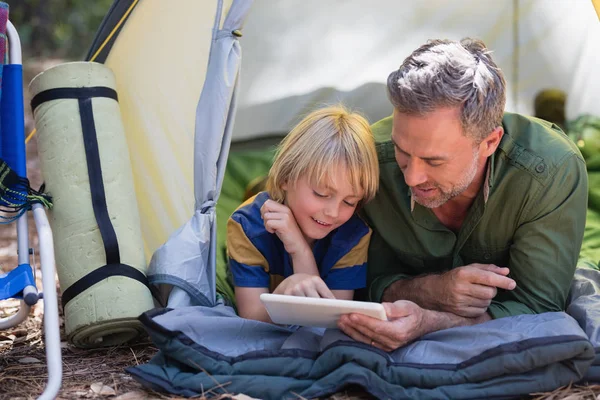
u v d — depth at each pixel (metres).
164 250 2.88
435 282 2.68
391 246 2.91
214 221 2.98
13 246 4.84
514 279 2.77
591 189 3.70
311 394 2.35
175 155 3.19
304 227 2.72
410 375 2.38
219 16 3.04
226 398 2.35
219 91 2.98
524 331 2.43
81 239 2.87
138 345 3.02
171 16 3.27
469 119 2.37
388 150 2.81
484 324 2.53
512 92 4.16
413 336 2.49
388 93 2.45
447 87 2.33
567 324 2.43
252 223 2.80
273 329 2.61
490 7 4.11
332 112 2.72
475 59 2.44
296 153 2.65
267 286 2.78
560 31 4.09
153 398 2.43
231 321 2.57
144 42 3.30
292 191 2.69
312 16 4.07
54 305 2.48
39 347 3.05
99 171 2.95
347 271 2.81
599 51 4.07
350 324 2.41
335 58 4.17
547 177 2.62
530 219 2.68
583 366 2.37
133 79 3.29
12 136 2.86
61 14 10.02
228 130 3.04
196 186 3.01
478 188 2.69
